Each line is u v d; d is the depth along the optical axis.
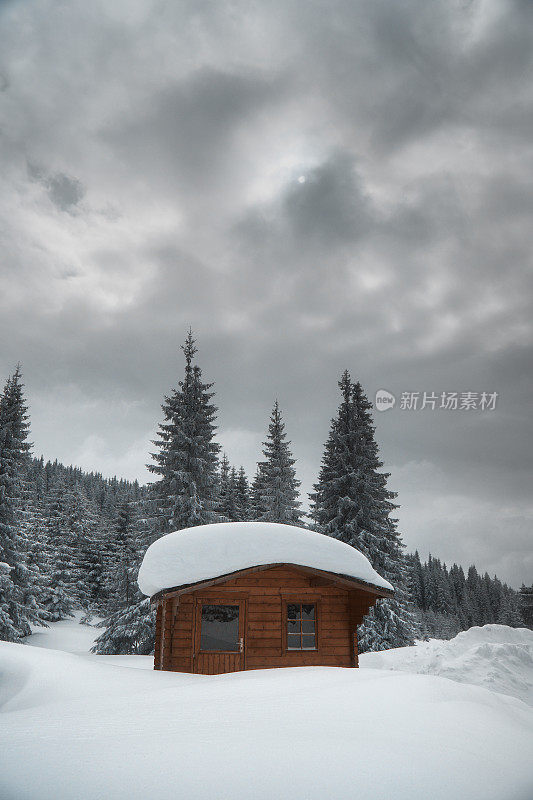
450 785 3.96
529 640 20.02
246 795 3.57
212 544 14.14
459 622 102.31
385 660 19.72
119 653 25.78
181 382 34.47
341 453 33.31
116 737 4.81
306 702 6.07
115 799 3.51
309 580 14.47
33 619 33.19
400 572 30.12
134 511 55.03
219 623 13.84
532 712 7.36
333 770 4.01
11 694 8.12
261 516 40.47
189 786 3.70
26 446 33.22
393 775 4.01
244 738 4.67
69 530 53.41
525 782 4.23
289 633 14.07
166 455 32.03
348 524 30.44
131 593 30.45
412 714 5.67
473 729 5.50
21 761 4.22
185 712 5.80
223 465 49.28
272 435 42.50
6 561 31.55
